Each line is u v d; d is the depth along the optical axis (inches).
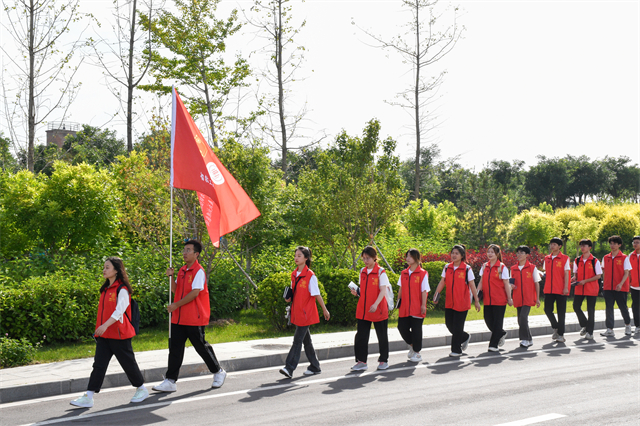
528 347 398.0
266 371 313.6
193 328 261.0
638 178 2928.2
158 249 507.5
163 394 257.0
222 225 294.4
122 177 556.7
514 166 2822.3
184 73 959.0
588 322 440.1
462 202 959.6
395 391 262.5
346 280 482.3
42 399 248.7
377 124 579.2
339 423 208.8
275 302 444.1
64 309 380.8
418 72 1144.2
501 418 216.1
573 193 2878.9
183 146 290.8
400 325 346.6
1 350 302.2
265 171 514.9
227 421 211.5
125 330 238.2
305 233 591.5
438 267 613.3
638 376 298.0
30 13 691.4
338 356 363.6
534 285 403.9
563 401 243.3
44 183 524.7
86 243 514.3
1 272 432.5
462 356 360.2
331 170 584.7
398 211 580.7
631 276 474.6
